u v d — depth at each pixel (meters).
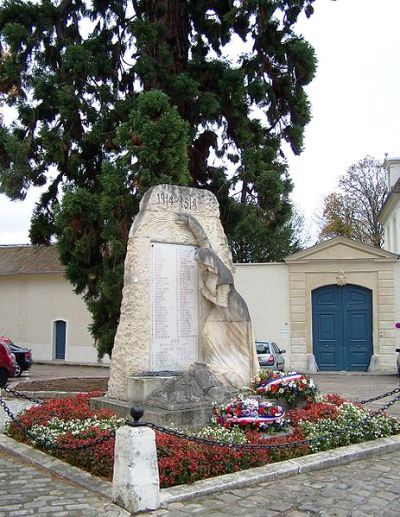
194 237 9.88
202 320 9.77
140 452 5.60
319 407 8.77
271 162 18.23
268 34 18.28
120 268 15.27
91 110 17.06
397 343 24.59
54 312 32.50
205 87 17.95
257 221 18.09
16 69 17.06
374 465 7.40
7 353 17.67
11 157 16.78
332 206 43.56
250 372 9.59
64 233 16.09
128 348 9.11
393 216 34.00
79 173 18.05
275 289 25.48
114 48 18.53
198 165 18.66
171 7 17.92
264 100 18.45
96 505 5.68
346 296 25.36
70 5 18.48
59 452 7.31
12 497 5.93
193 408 8.02
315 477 6.78
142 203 9.54
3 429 9.12
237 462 6.69
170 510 5.56
